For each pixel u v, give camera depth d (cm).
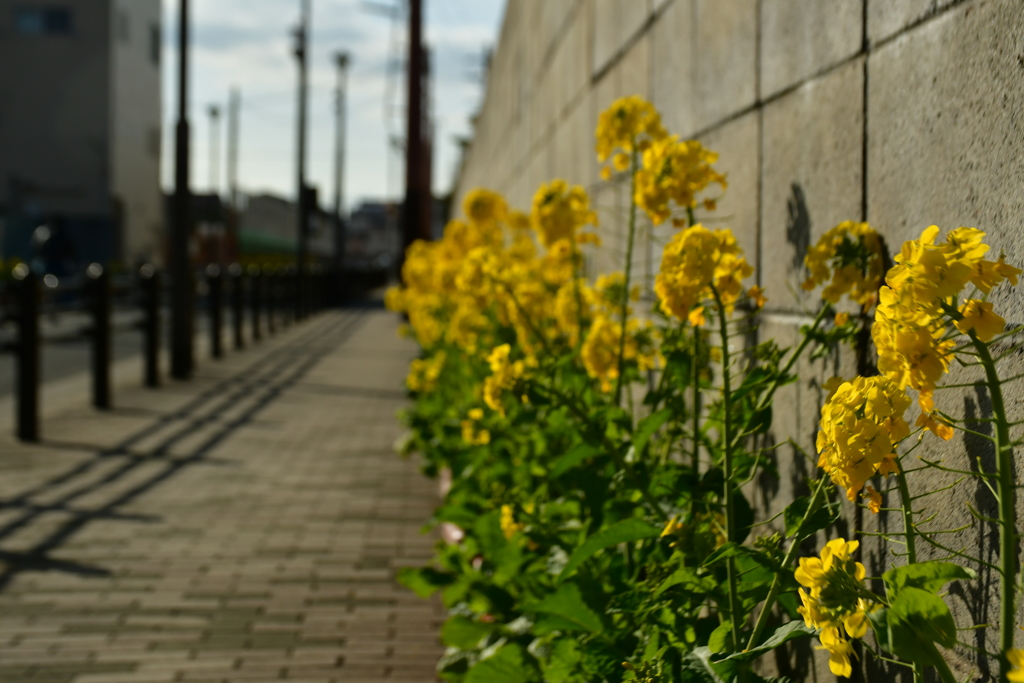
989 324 117
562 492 310
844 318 195
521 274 378
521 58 925
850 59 202
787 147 237
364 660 299
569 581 221
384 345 1484
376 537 434
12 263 2175
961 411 155
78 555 401
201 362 1184
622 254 427
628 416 254
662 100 363
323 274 2488
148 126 4075
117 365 1183
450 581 299
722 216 287
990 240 150
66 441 655
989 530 145
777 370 208
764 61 254
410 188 1811
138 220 3950
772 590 162
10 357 1274
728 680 155
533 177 811
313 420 770
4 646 304
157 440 666
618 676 197
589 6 523
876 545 182
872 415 130
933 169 168
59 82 3591
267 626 325
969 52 157
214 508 482
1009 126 145
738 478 219
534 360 299
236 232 4159
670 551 214
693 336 243
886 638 120
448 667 265
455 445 492
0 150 3591
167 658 297
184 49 1025
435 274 539
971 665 148
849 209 202
